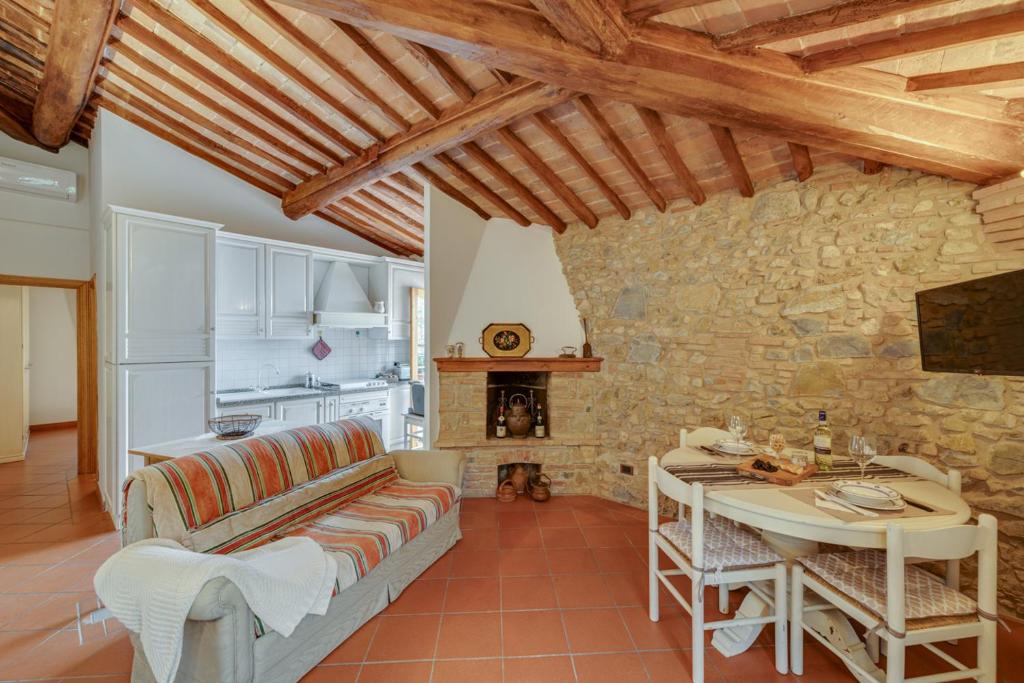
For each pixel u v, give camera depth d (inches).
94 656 79.2
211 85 130.5
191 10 108.7
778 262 120.6
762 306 123.1
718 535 85.1
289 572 70.8
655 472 88.4
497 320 165.6
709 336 132.9
